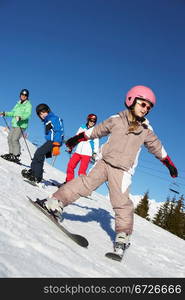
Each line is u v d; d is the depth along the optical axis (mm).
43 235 3061
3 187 4688
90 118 7617
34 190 5797
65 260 2688
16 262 2188
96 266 2916
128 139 3643
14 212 3395
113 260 3432
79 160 7797
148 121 3764
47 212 3656
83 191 3658
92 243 3826
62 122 6961
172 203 65812
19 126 8906
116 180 3609
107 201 10164
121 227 3598
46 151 6801
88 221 5168
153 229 8242
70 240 3414
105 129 3807
